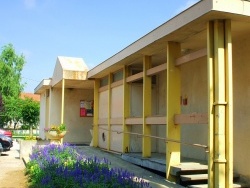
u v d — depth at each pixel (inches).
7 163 482.0
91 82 633.0
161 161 370.6
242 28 302.5
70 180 268.2
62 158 393.7
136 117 439.5
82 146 595.8
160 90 481.7
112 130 513.7
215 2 256.8
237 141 329.4
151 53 402.0
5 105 1476.4
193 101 404.5
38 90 811.4
